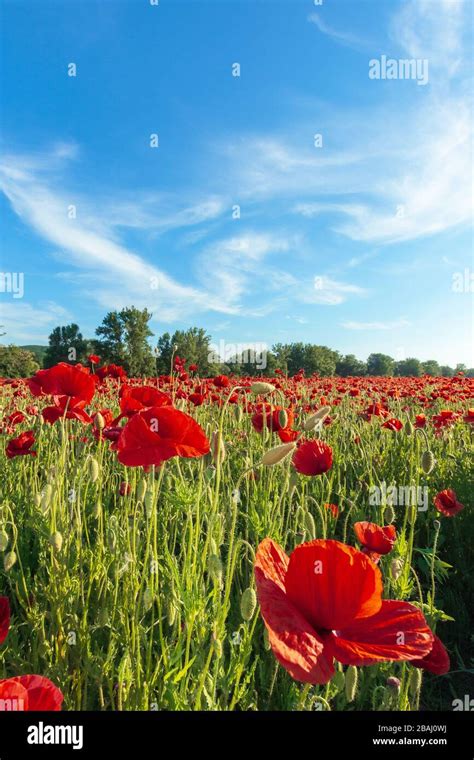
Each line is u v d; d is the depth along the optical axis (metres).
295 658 0.93
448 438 7.07
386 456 5.87
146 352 24.12
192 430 1.86
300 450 2.77
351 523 4.48
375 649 1.03
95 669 2.16
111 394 7.39
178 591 2.07
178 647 1.85
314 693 2.24
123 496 3.17
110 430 2.65
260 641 2.66
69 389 2.97
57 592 2.32
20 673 2.21
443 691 3.18
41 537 2.88
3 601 1.30
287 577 1.06
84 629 2.30
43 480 4.08
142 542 2.93
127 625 2.15
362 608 1.04
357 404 9.31
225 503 2.65
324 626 1.07
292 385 10.64
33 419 5.24
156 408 1.85
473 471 5.59
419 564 3.89
